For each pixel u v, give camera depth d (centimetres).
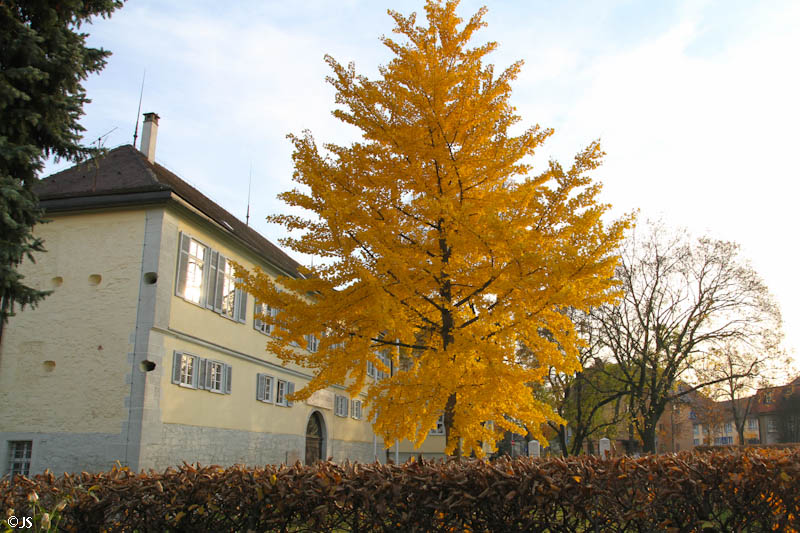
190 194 2180
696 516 455
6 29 844
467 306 931
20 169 864
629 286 3070
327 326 876
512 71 910
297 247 872
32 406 1689
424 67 920
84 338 1705
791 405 5703
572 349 820
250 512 502
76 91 911
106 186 1850
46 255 1797
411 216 920
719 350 2956
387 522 474
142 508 536
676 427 5919
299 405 2550
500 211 833
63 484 577
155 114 2170
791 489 444
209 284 1948
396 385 866
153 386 1653
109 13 942
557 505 462
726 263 3017
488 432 858
